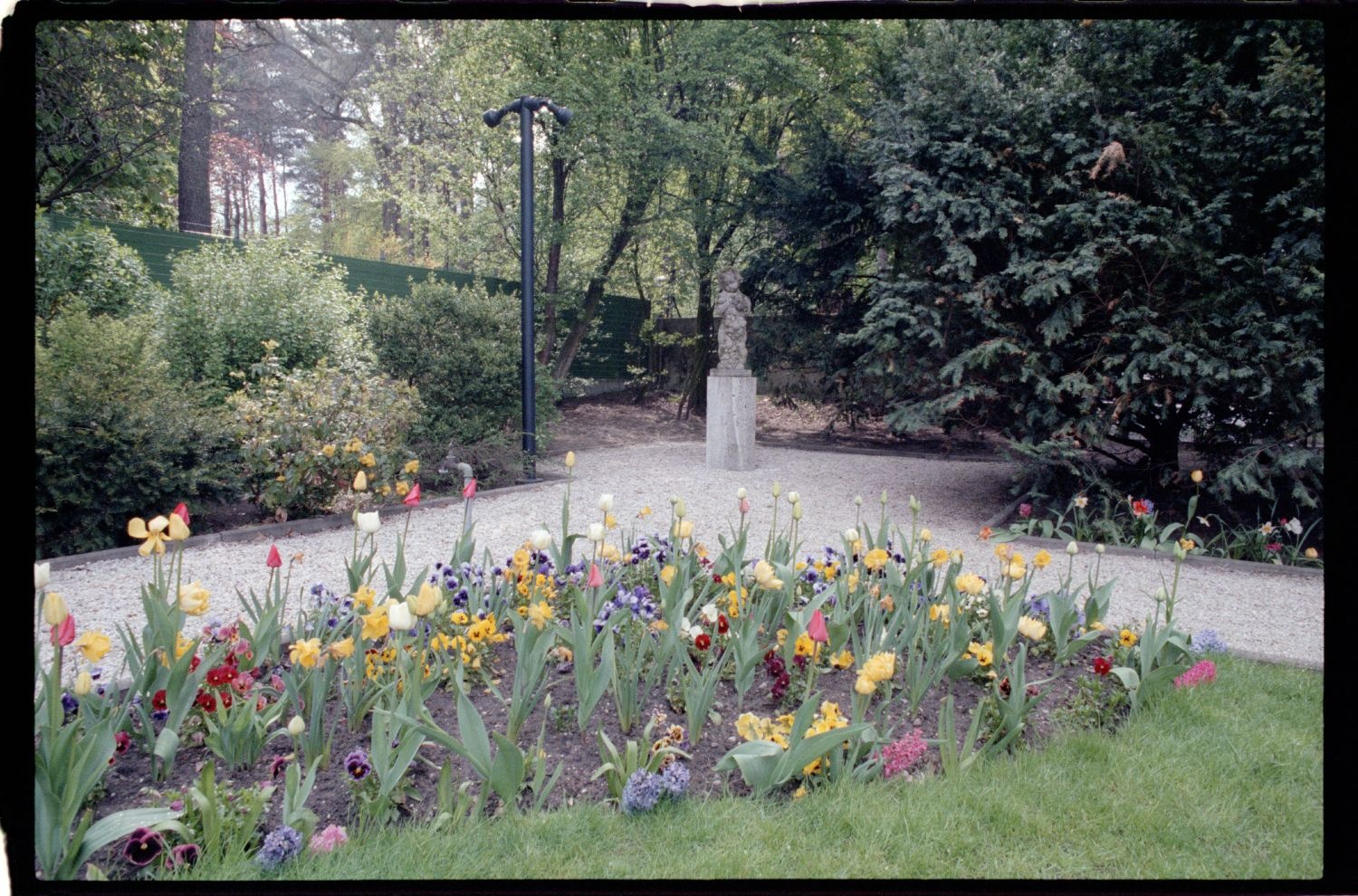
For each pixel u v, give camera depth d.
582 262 14.39
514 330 9.66
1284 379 6.14
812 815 2.41
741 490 3.74
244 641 2.99
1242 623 4.63
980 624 3.85
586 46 12.39
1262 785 2.67
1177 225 6.56
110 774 2.56
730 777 2.66
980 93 7.29
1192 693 3.32
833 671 3.41
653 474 9.97
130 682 3.32
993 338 7.28
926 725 3.04
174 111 10.73
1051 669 3.64
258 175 17.95
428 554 5.96
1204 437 7.20
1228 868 2.23
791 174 13.88
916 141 7.47
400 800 2.40
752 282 13.34
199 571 5.41
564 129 12.26
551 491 8.76
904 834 2.34
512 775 2.34
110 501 5.86
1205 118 6.82
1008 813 2.44
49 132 9.09
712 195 14.25
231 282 8.77
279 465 6.89
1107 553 6.40
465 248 14.05
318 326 9.08
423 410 8.77
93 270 7.86
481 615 3.36
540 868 2.14
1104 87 7.12
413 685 2.49
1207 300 6.43
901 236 8.13
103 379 5.98
